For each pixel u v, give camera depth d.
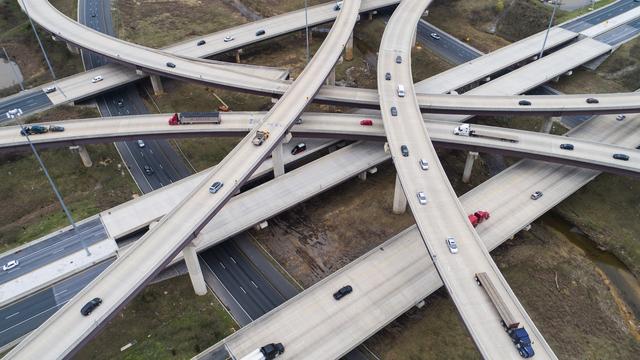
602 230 102.19
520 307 70.38
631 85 139.88
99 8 180.62
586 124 124.19
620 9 168.00
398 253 90.75
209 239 93.88
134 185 113.31
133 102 138.75
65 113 131.25
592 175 108.12
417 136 102.56
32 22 154.25
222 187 89.75
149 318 86.56
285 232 103.06
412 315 86.12
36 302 87.44
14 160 117.81
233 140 126.00
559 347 81.38
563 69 139.50
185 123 114.25
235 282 93.00
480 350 65.38
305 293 83.81
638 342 83.31
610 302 89.44
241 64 143.62
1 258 94.75
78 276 91.44
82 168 117.06
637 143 117.50
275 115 107.69
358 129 114.00
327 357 74.94
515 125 130.88
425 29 168.62
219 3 187.38
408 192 89.19
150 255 78.25
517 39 163.62
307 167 111.00
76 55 157.00
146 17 176.62
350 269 88.06
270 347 74.38
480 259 77.25
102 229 98.56
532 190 104.38
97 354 81.44
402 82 119.94
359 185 113.56
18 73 152.00
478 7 175.38
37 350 68.00
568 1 176.25
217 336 83.31
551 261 96.12
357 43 166.25
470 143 108.31
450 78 136.50
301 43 164.12
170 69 132.00
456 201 86.75
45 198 110.25
